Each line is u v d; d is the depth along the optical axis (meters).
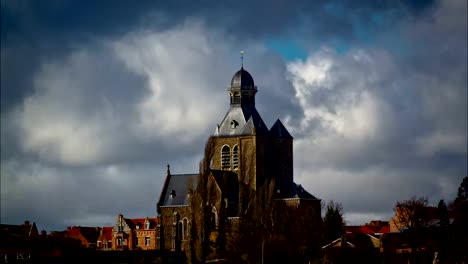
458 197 197.50
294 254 197.62
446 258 191.88
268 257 195.75
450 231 195.38
